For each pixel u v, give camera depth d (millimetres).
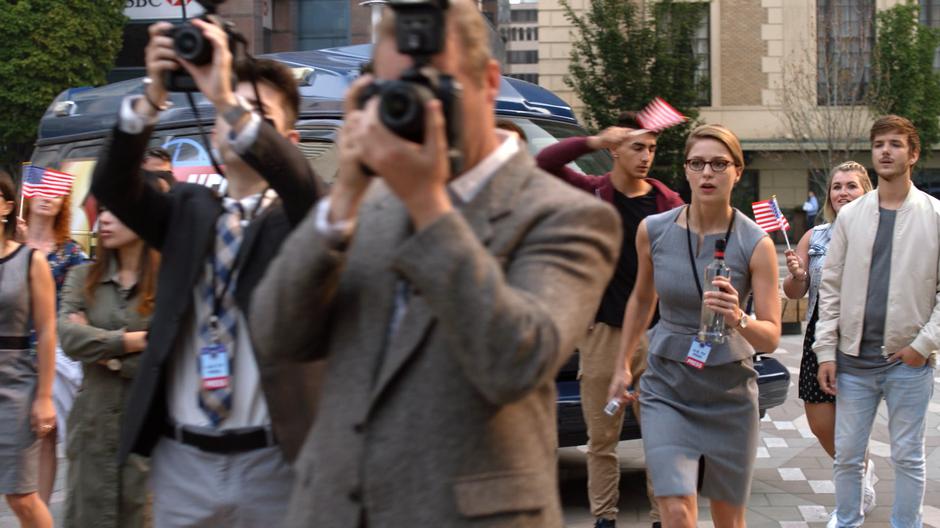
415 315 2025
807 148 31109
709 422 4254
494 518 1998
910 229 5113
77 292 4383
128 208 2959
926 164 34250
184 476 2988
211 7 2840
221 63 2693
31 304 5004
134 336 4223
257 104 3020
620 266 5559
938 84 30594
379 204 2184
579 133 7332
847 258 5246
